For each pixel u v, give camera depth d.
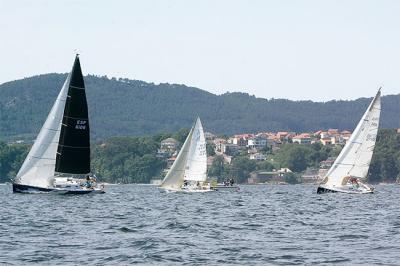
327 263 67.50
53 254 72.69
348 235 89.88
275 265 66.75
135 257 70.69
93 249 76.19
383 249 76.25
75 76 175.12
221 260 69.31
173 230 95.94
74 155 176.38
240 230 96.88
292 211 139.12
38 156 177.00
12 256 71.44
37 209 137.25
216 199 193.00
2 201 159.62
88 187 184.00
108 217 118.81
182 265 66.75
